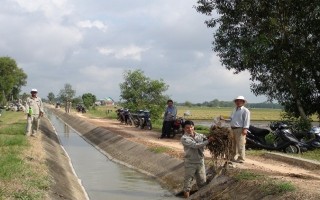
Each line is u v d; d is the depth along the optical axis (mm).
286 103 23750
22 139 18359
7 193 8977
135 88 37875
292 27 21156
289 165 13672
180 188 12750
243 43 21484
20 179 10438
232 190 10383
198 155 11664
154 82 37844
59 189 11203
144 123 31734
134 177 15742
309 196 8164
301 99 22797
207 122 51969
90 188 13820
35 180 10727
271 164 13734
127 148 21438
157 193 12883
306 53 20812
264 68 22234
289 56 21047
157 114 37594
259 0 21031
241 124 12992
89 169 17891
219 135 11703
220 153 11766
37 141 19922
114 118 52062
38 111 21625
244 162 13211
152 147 18891
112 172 17016
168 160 15898
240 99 13047
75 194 12203
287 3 20641
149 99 37969
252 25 22062
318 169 12938
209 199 10742
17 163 12359
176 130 24281
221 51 23672
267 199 8938
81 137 34906
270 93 23609
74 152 24281
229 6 22297
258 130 17906
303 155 16469
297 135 19516
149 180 15070
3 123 32281
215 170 11953
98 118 52406
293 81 22188
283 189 8867
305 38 21312
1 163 12125
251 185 9938
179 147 19016
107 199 12320
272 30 20906
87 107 86500
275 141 18406
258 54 20656
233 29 22844
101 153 23922
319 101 22578
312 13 20469
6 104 82312
